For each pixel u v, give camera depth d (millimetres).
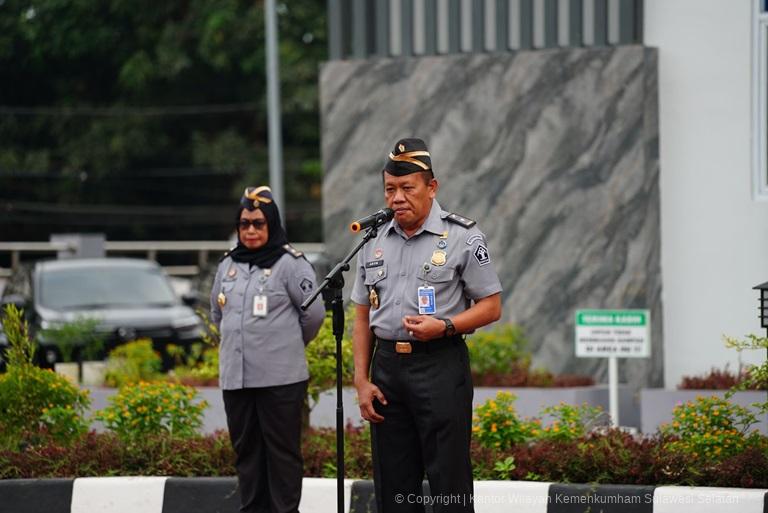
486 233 32594
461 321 16625
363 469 21500
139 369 33938
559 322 31766
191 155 77500
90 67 79312
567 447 20688
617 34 31719
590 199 31484
